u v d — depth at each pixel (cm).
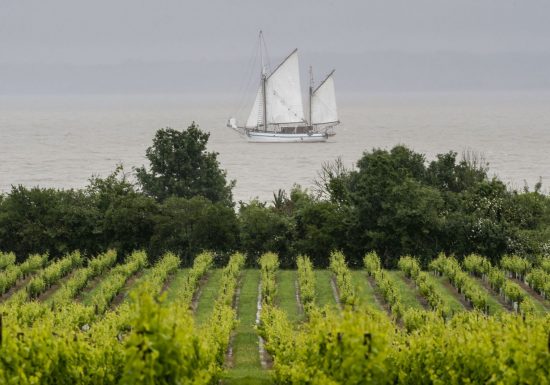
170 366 7819
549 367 8719
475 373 9450
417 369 9988
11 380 8700
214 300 19862
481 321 12712
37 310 16100
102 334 11931
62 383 9519
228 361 14450
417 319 14962
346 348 8575
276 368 11712
